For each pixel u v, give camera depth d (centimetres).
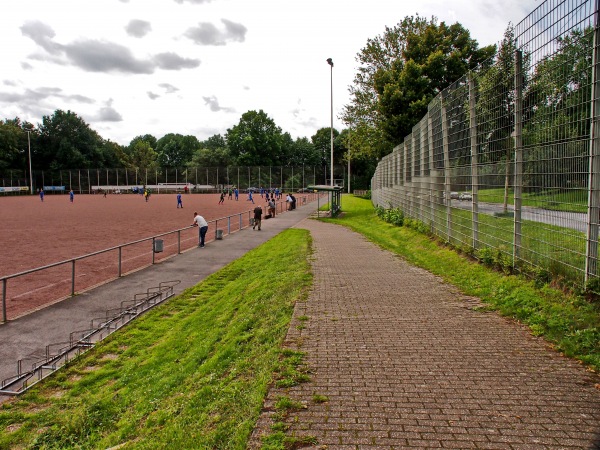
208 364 634
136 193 10025
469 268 1019
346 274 1104
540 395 446
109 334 859
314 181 10256
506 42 892
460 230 1209
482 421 399
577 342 563
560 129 700
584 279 655
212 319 908
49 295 1183
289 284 1023
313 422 405
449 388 466
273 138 11912
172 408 507
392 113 2773
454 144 1248
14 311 1034
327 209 4256
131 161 13000
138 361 735
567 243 694
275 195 7500
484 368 515
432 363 533
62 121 10800
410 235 1719
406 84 2705
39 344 815
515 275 846
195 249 1923
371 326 683
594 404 425
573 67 661
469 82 1084
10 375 688
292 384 483
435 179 1501
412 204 1988
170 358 725
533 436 373
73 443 499
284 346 604
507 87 879
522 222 834
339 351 580
